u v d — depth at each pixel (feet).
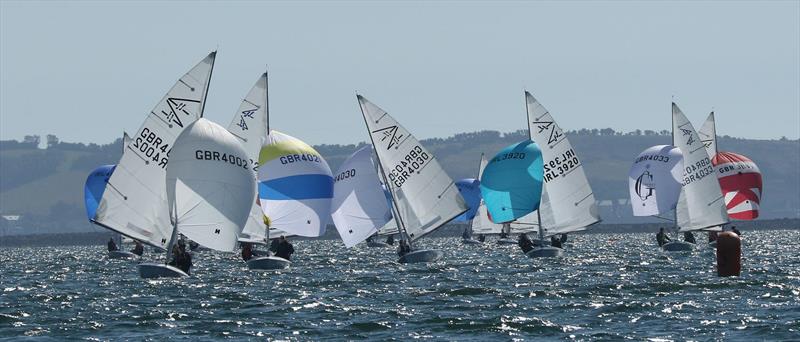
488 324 368.07
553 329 356.59
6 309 435.94
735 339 331.16
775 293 449.48
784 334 336.70
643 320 374.63
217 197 590.55
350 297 469.57
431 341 338.34
